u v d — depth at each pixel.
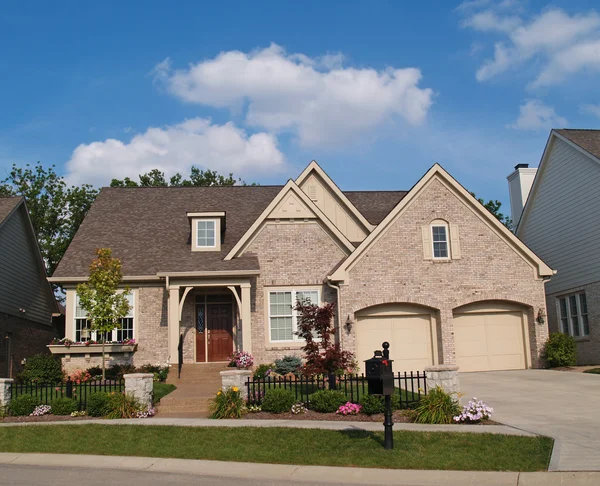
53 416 15.97
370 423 14.16
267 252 24.98
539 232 31.67
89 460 11.77
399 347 24.38
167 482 10.02
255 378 16.78
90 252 25.31
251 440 12.74
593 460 10.57
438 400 14.52
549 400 17.09
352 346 23.61
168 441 12.90
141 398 16.31
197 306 25.50
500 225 25.08
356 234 27.72
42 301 32.09
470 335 24.95
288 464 11.23
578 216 27.88
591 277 26.75
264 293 24.66
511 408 15.96
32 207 41.72
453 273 24.70
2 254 26.41
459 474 10.23
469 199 25.16
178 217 28.20
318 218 25.27
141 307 24.30
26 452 12.48
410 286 24.38
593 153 26.41
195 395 18.17
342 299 23.94
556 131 29.30
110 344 23.33
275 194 30.27
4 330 26.50
